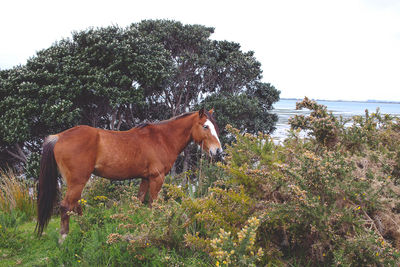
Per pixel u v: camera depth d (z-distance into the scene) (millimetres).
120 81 11555
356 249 2172
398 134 3625
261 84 19672
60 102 10547
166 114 16406
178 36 16281
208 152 4699
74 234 3584
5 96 10930
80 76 11242
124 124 15648
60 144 3699
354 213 2449
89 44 12234
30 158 9656
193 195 3641
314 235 2562
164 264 2598
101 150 3938
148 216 3316
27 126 10047
